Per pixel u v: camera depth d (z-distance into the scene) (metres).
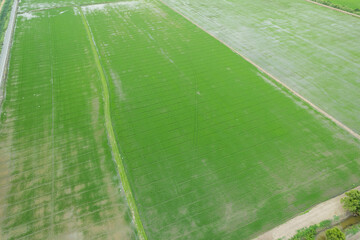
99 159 20.91
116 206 17.94
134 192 18.69
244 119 24.19
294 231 16.47
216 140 22.30
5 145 21.84
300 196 18.41
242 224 16.95
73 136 22.73
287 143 21.97
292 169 20.08
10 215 17.39
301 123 23.77
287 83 28.55
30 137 22.59
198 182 19.30
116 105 25.78
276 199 18.25
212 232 16.58
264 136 22.56
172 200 18.25
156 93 27.22
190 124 23.73
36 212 17.56
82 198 18.36
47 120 24.20
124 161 20.67
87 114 24.86
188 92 27.28
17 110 25.20
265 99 26.39
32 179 19.47
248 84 28.38
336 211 17.47
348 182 19.19
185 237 16.34
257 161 20.66
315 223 16.83
